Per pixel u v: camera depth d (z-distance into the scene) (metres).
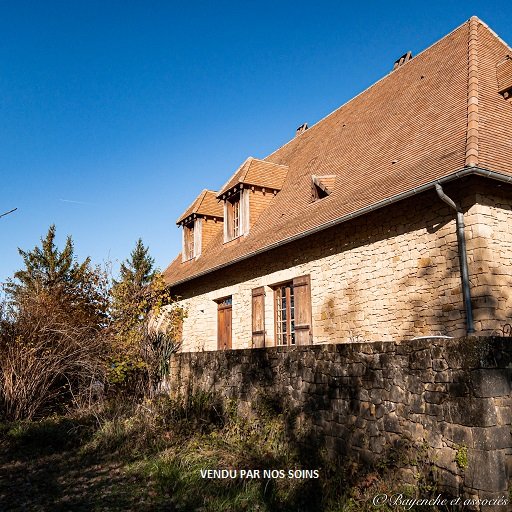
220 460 6.16
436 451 4.16
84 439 7.71
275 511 4.72
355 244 9.24
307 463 5.50
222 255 13.79
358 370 5.20
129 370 10.08
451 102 9.20
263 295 11.72
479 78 9.16
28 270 18.20
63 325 9.76
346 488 4.68
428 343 4.39
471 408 3.90
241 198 13.68
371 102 13.41
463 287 7.02
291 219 11.34
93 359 9.77
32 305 9.99
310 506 4.66
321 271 10.04
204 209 16.45
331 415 5.51
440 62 11.34
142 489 5.53
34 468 6.46
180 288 16.20
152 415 8.15
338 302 9.48
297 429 5.99
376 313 8.59
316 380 5.86
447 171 7.03
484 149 7.18
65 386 10.06
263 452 6.13
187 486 5.46
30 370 9.32
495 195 7.29
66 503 5.14
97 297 11.38
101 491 5.50
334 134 13.78
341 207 9.27
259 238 12.08
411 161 8.63
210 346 14.05
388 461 4.59
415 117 10.12
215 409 7.73
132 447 7.12
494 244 7.08
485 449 3.76
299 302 10.50
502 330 6.55
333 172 11.47
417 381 4.46
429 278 7.68
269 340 11.47
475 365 3.93
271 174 14.16
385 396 4.81
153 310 11.05
